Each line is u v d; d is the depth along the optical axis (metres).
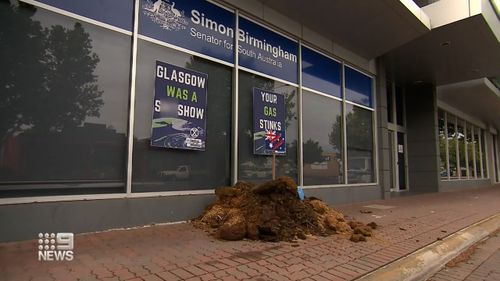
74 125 5.98
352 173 12.32
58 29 5.90
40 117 5.64
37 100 5.62
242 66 8.82
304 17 10.17
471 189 23.00
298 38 10.50
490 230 8.55
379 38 11.73
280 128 9.60
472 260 6.16
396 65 15.25
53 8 5.85
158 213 6.87
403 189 18.41
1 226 5.15
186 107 7.49
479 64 15.18
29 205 5.39
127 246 5.32
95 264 4.43
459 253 6.50
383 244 6.25
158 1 7.26
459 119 24.89
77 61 6.08
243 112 8.77
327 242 6.12
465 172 25.00
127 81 6.67
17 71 5.47
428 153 18.23
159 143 6.97
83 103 6.10
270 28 9.70
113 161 6.39
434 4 11.94
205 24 8.09
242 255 5.12
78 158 5.98
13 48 5.46
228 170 8.30
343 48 12.18
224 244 5.68
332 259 5.19
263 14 9.36
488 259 6.22
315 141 10.84
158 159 7.02
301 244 5.89
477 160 28.06
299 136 10.23
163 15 7.32
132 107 6.64
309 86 10.84
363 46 12.23
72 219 5.80
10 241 5.21
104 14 6.45
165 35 7.32
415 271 5.13
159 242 5.62
